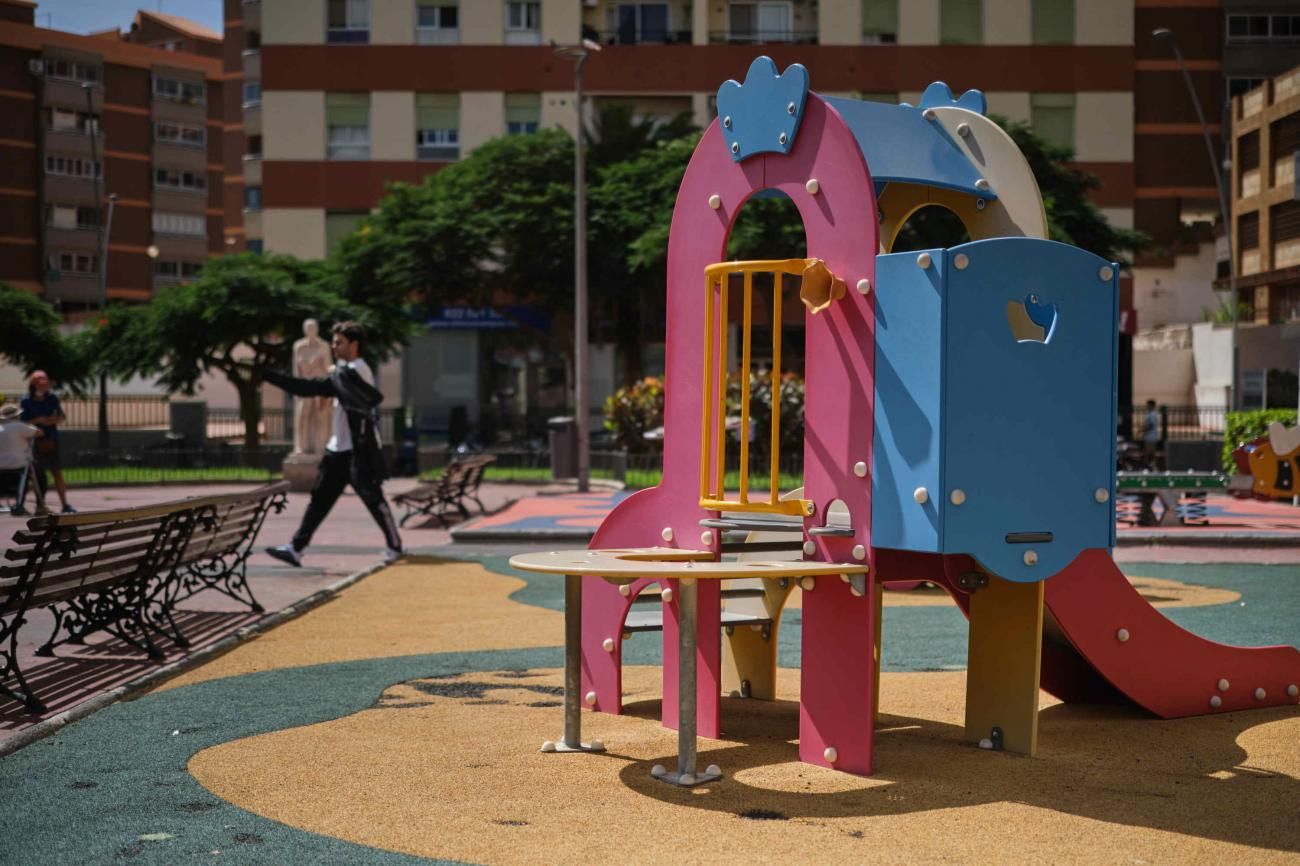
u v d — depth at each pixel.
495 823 4.61
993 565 5.21
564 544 16.08
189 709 6.54
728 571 5.03
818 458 5.61
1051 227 35.22
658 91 47.31
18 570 6.38
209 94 81.25
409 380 48.78
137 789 5.04
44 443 20.38
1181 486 17.44
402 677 7.46
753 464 25.47
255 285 38.75
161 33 87.38
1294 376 43.97
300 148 48.03
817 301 5.53
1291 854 4.29
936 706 6.72
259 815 4.70
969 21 46.81
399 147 47.97
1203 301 58.69
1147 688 6.43
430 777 5.23
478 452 34.31
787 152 5.78
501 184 41.22
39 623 9.34
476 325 48.16
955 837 4.46
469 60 47.62
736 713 6.66
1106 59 46.66
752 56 47.03
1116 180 46.75
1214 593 11.17
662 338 44.97
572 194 39.22
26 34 73.88
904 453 5.23
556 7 47.47
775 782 5.21
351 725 6.20
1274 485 22.36
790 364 43.47
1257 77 53.41
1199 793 5.05
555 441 28.92
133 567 7.89
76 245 76.25
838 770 5.41
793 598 11.08
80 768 5.36
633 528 6.56
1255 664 6.76
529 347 48.84
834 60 46.78
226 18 77.31
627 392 29.14
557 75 47.56
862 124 6.07
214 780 5.17
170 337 39.28
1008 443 5.25
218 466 36.25
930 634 9.09
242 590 11.35
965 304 5.14
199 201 81.06
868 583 5.34
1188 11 53.50
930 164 6.18
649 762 5.53
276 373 13.12
